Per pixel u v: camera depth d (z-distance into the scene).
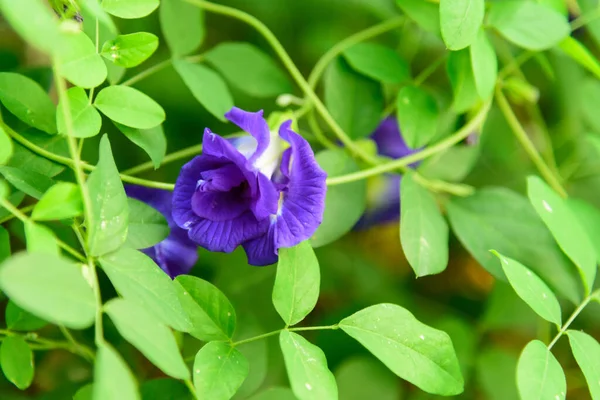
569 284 0.45
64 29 0.38
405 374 0.39
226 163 0.41
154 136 0.43
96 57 0.40
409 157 0.45
